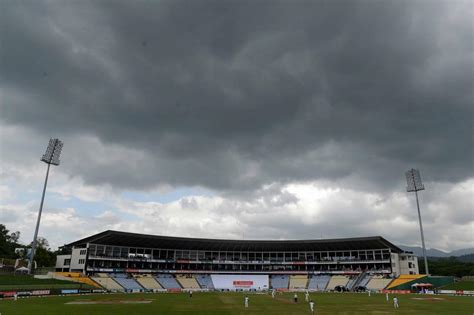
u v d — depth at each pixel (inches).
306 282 4928.6
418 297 3063.5
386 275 4635.8
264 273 5201.8
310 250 5393.7
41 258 5418.3
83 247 4375.0
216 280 4958.2
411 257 4918.8
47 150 3821.4
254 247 5280.5
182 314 1748.3
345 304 2340.1
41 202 3737.7
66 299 2546.8
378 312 1866.4
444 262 7278.5
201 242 4916.3
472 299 2802.7
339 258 5231.3
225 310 1940.2
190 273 5039.4
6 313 1637.6
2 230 5403.5
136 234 4382.4
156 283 4525.1
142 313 1765.5
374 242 4744.1
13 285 2989.7
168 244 4945.9
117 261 4665.4
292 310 1953.7
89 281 3944.4
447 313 1815.9
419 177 4601.4
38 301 2316.7
